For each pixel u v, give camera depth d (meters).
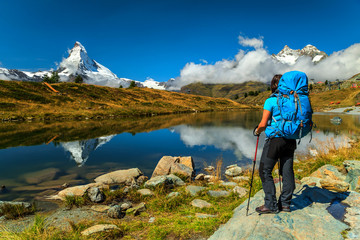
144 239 3.25
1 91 43.81
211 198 5.08
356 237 2.45
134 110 50.53
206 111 74.62
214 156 10.53
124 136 16.78
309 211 3.10
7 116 30.25
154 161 9.65
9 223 4.01
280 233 2.59
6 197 5.50
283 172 3.04
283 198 3.08
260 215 3.05
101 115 39.88
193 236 3.18
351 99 91.62
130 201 5.21
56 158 9.94
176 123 28.59
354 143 11.38
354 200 3.31
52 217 4.26
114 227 3.55
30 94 46.78
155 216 4.23
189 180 7.16
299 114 2.63
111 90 76.25
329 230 2.62
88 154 10.82
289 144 2.86
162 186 5.93
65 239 3.20
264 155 3.02
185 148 12.26
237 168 8.02
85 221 4.02
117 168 8.52
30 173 7.70
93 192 5.19
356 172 4.62
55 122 28.59
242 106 103.81
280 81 2.86
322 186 3.73
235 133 18.56
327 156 7.41
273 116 2.85
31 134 17.42
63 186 6.37
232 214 3.56
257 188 4.86
